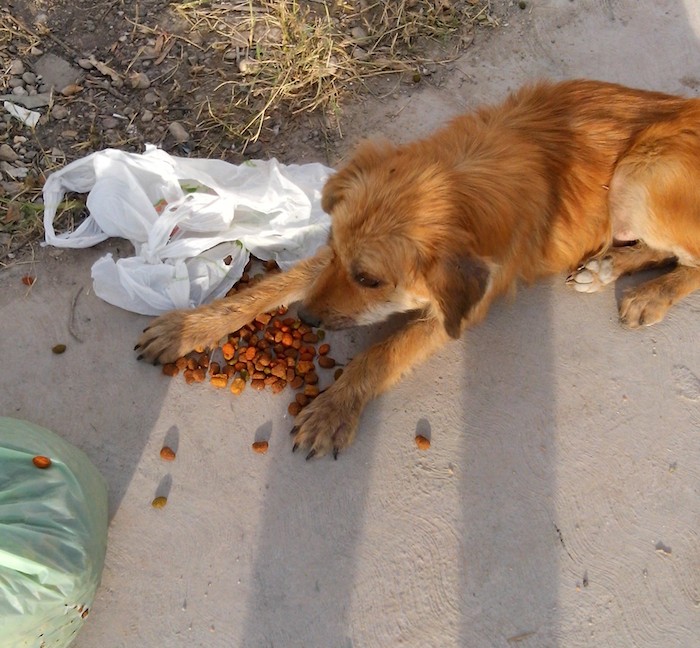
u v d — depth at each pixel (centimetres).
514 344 94
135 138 103
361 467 86
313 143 106
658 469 88
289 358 91
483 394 91
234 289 95
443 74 113
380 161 85
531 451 88
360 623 80
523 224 85
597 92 92
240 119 107
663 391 92
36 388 88
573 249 93
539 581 83
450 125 90
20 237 96
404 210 79
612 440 89
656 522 86
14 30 109
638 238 96
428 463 87
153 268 91
